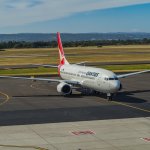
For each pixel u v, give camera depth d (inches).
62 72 2886.3
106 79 2180.1
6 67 4904.0
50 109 1966.0
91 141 1318.9
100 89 2257.6
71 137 1374.3
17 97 2427.4
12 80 3553.2
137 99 2306.8
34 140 1332.4
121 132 1448.1
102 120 1670.8
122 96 2440.9
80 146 1257.4
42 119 1700.3
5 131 1466.5
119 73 4015.8
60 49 3137.3
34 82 3366.1
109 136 1386.6
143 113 1838.1
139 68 4527.6
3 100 2293.3
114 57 6929.1
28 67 4889.3
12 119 1701.5
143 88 2864.2
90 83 2345.0
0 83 3309.5
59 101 2240.4
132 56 7190.0
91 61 5900.6
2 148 1227.9
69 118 1721.2
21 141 1318.9
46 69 4547.2
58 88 2434.8
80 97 2393.0
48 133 1434.5
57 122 1635.1
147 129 1497.3
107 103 2154.3
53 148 1233.4
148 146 1254.3
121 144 1279.5
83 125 1571.1
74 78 2608.3
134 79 3563.0
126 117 1737.2
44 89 2861.7
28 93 2625.5
